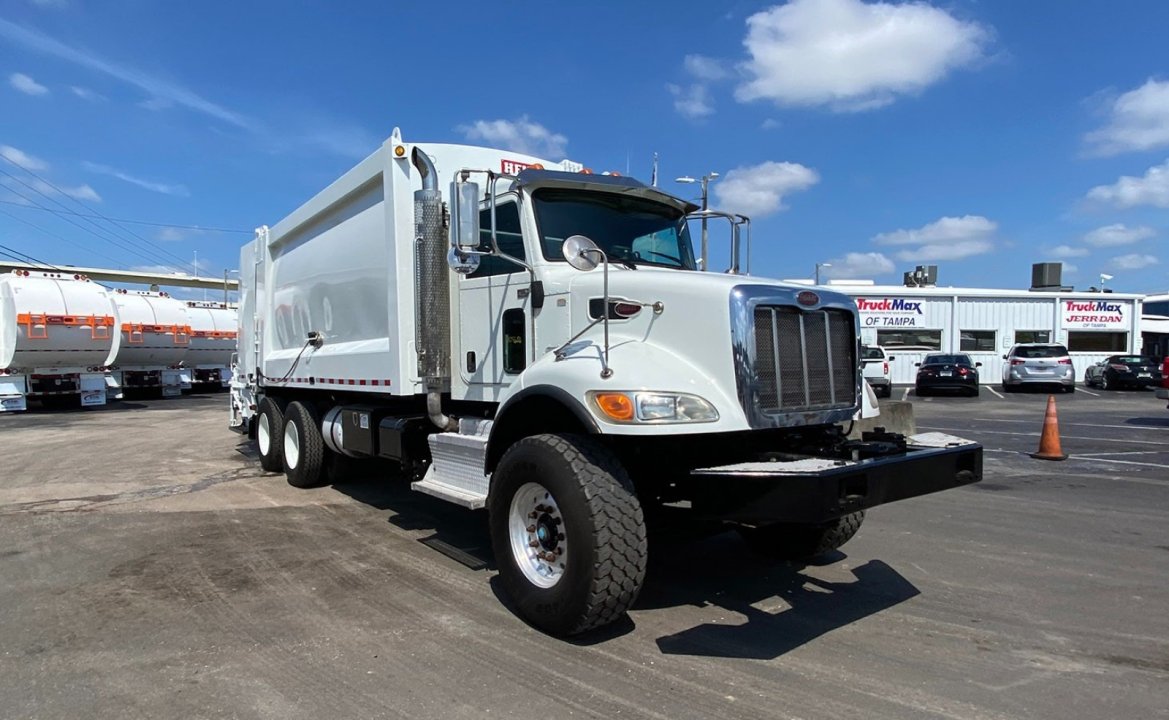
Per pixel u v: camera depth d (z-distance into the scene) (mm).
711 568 5391
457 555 5621
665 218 5918
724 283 4141
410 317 6133
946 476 4141
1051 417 10500
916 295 32219
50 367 20844
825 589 4910
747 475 3682
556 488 3941
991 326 32312
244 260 11086
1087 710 3256
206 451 11977
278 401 9430
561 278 4852
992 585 4984
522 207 5156
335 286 7629
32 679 3561
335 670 3637
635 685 3477
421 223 5867
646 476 4504
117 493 8242
